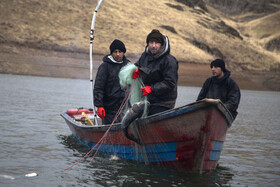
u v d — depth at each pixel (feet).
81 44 273.75
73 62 235.81
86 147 26.66
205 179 19.26
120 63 25.45
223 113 18.85
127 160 22.59
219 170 22.04
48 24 293.84
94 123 30.12
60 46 260.21
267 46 604.49
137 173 19.79
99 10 356.59
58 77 198.18
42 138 29.27
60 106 56.44
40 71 204.95
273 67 406.62
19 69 200.75
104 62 25.44
